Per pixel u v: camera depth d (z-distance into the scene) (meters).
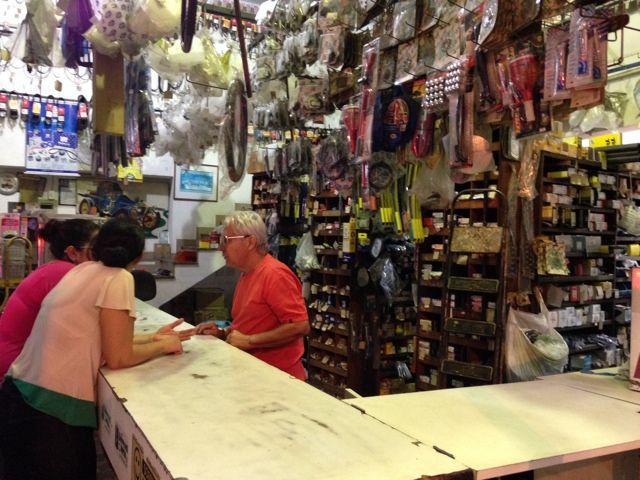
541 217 3.23
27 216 4.98
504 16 2.11
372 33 3.00
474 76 2.34
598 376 2.25
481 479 1.21
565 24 2.10
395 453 0.95
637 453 1.63
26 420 1.56
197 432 1.05
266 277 2.24
